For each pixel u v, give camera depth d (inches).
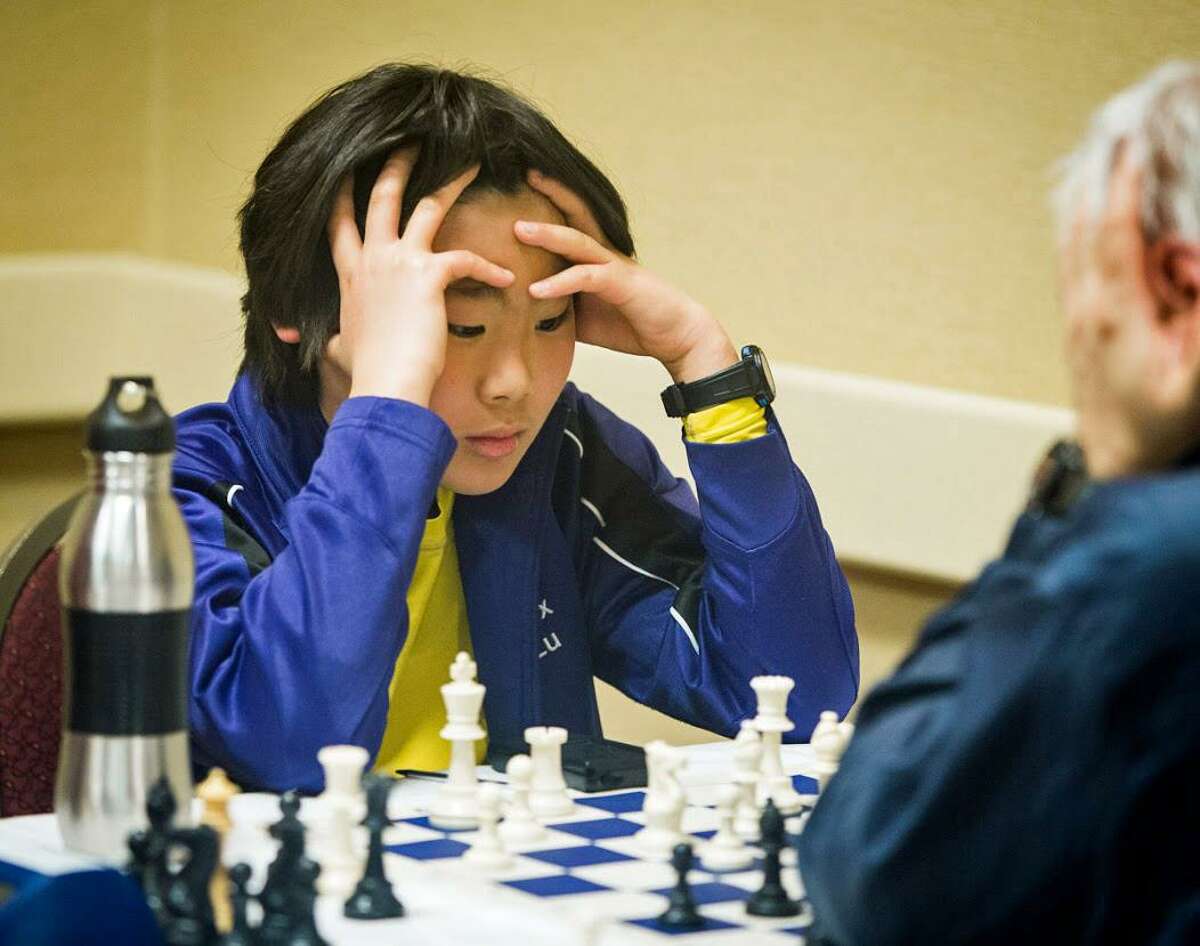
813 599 92.4
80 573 58.4
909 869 43.3
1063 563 42.6
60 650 85.9
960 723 42.8
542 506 94.2
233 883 51.6
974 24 158.1
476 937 51.7
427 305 82.0
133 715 58.4
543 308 87.5
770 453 91.5
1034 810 41.7
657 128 174.6
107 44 213.6
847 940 45.8
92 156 217.0
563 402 96.6
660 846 66.5
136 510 58.9
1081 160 45.9
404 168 86.6
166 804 56.7
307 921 50.3
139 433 58.9
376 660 76.7
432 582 93.0
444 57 186.7
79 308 210.5
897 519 161.5
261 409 90.7
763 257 170.6
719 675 94.0
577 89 178.2
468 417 86.0
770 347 171.3
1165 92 44.6
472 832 69.1
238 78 206.7
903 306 163.9
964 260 160.6
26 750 84.4
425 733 92.2
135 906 50.8
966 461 158.1
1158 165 43.6
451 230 86.0
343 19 195.5
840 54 164.4
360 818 67.1
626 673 98.7
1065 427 153.6
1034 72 155.5
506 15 181.9
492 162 86.9
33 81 216.5
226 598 81.4
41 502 214.7
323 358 89.1
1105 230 44.3
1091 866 41.6
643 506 100.7
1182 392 43.4
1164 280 43.5
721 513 91.8
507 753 87.0
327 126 88.9
